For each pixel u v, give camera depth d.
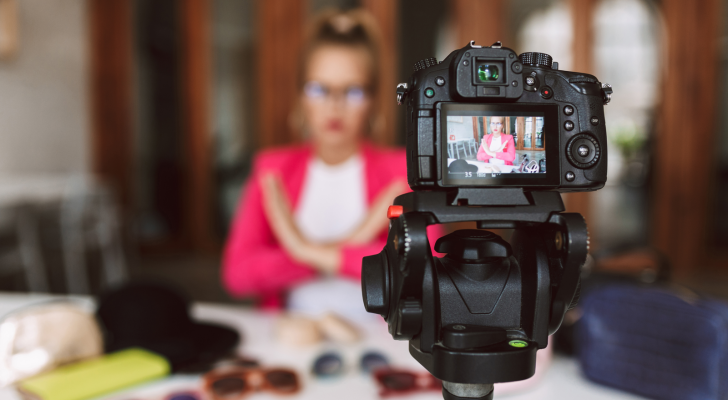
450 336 0.42
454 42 4.43
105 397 0.70
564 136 0.45
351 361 0.82
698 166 4.11
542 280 0.44
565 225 0.42
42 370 0.73
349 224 1.47
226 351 0.83
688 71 4.06
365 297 0.44
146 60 4.84
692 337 0.66
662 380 0.68
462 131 0.43
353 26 1.33
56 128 4.41
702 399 0.65
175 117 4.91
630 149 4.52
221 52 4.82
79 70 4.64
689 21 4.03
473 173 0.43
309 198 1.49
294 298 1.41
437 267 0.46
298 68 1.39
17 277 3.62
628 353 0.71
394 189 1.33
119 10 4.72
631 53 4.33
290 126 4.73
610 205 4.63
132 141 4.89
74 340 0.77
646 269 1.18
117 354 0.80
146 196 4.96
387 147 4.42
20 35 4.03
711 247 4.17
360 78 1.32
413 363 0.80
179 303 0.91
